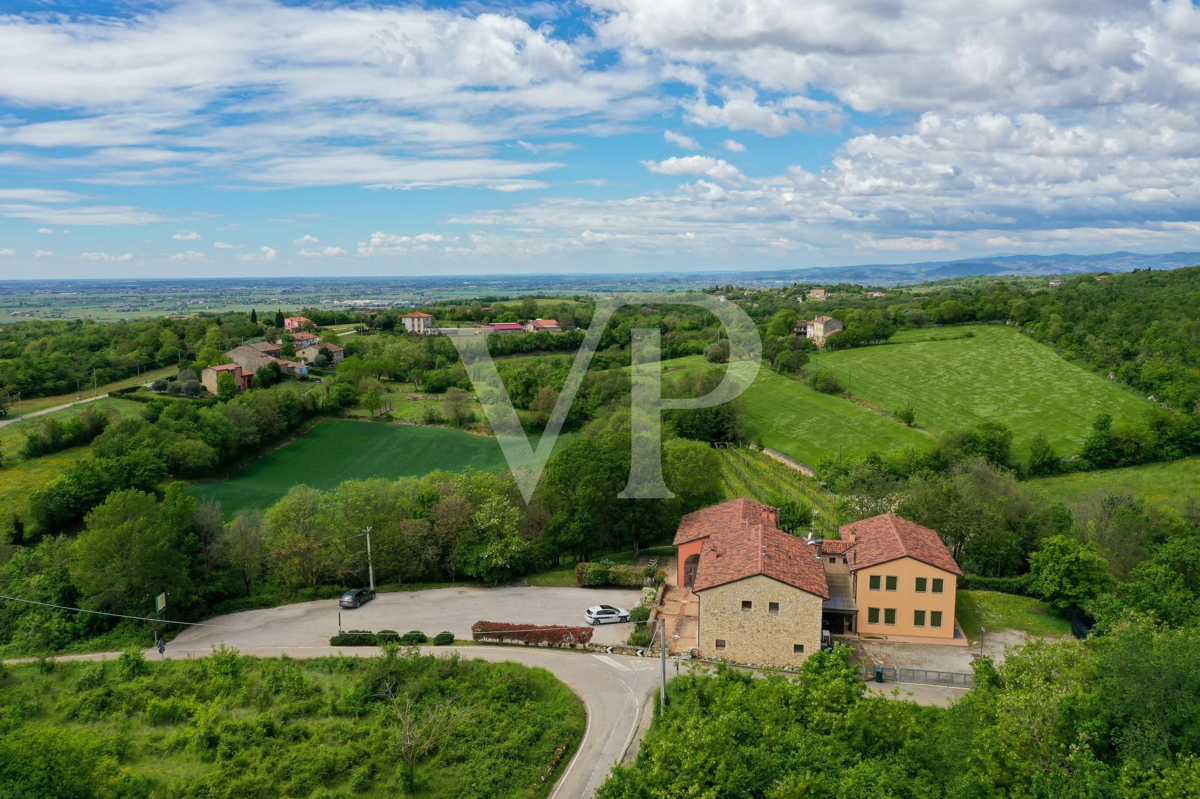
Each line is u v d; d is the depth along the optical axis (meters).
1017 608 60.09
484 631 54.38
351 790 37.81
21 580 61.75
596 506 70.38
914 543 55.78
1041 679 33.53
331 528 66.19
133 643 55.75
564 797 37.34
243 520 68.94
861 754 31.95
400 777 38.03
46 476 96.88
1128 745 28.23
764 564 50.09
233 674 49.28
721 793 29.06
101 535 57.34
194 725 43.66
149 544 58.03
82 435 109.75
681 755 31.03
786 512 75.31
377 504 69.50
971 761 29.62
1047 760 29.02
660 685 47.38
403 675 48.22
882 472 88.88
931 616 53.69
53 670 51.25
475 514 67.62
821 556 61.44
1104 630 44.94
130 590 58.47
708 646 50.94
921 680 46.97
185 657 52.75
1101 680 31.39
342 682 48.91
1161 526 74.19
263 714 44.44
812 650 49.22
